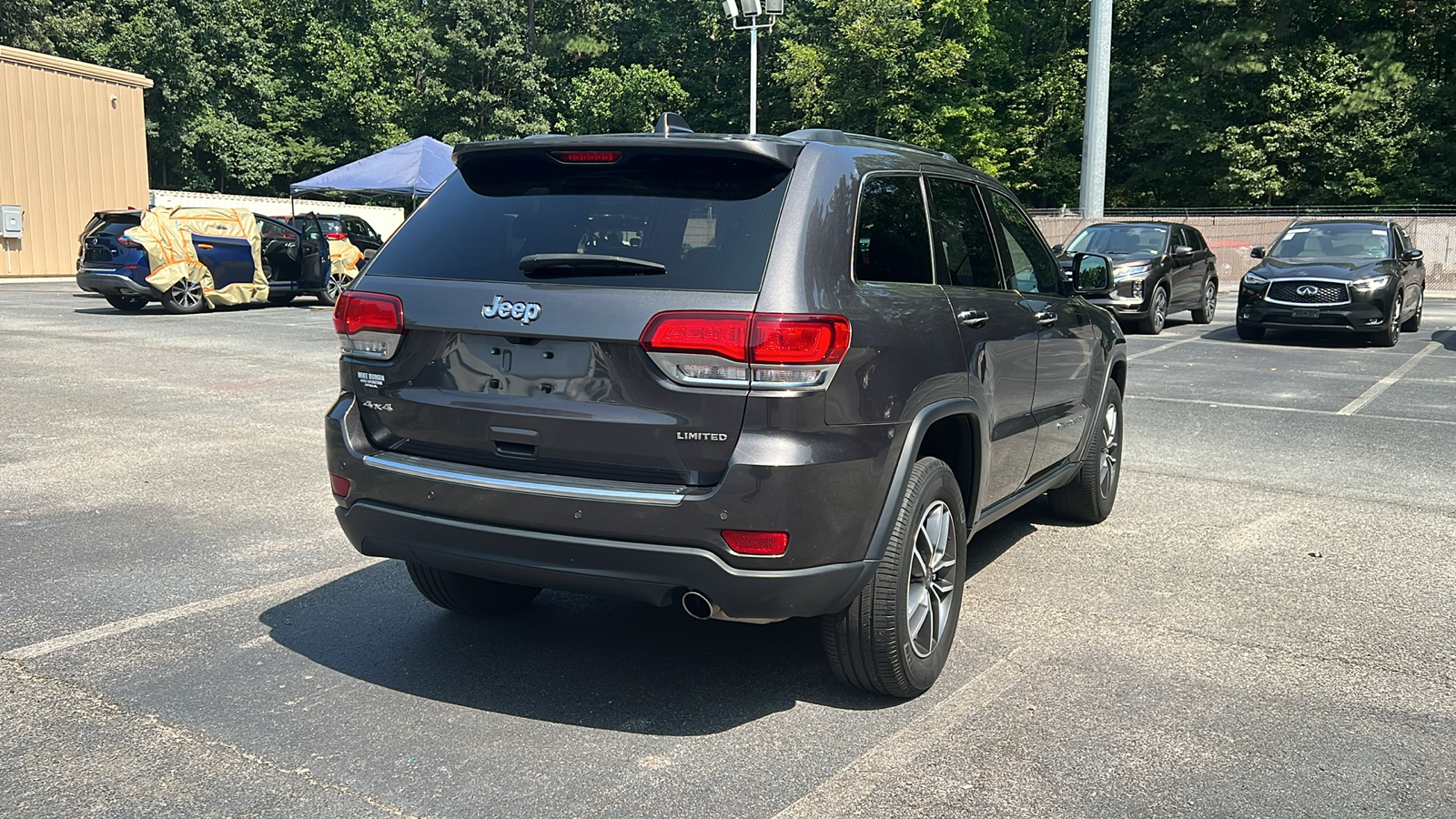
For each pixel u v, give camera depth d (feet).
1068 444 17.61
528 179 12.13
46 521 19.04
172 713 11.50
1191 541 18.63
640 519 10.34
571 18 210.38
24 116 86.48
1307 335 54.95
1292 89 118.93
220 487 21.67
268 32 183.93
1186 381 38.06
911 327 11.77
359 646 13.50
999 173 143.02
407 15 195.42
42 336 48.06
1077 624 14.52
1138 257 55.26
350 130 178.60
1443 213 101.96
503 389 11.16
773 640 13.92
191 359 41.01
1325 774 10.35
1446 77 126.21
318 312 63.10
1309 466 24.63
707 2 169.99
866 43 131.85
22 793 9.74
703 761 10.53
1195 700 12.07
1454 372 40.68
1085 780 10.18
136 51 151.94
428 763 10.41
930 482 11.96
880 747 10.85
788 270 10.46
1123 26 146.20
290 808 9.54
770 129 166.81
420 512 11.44
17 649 13.24
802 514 10.32
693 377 10.28
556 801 9.72
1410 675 12.85
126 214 59.57
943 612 12.53
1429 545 18.42
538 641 13.78
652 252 10.85
